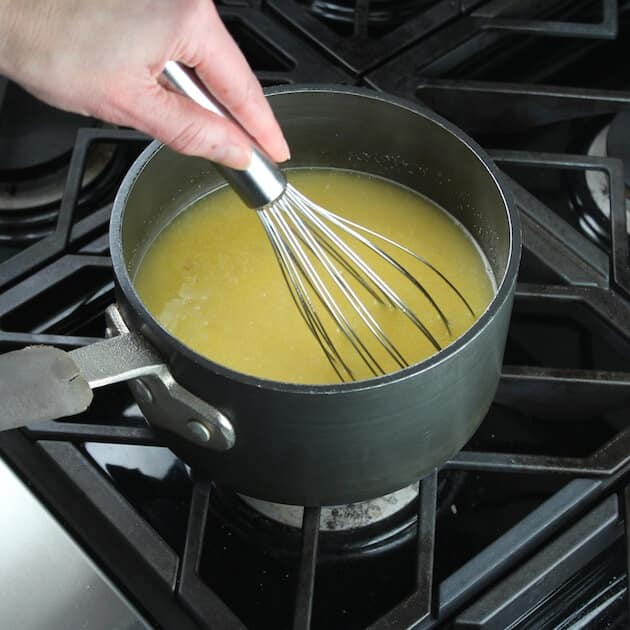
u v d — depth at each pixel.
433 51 1.00
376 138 0.88
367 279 0.88
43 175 0.97
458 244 0.90
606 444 0.83
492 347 0.75
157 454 0.88
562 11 1.05
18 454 0.82
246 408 0.73
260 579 0.83
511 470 0.83
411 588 0.82
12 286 0.90
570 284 0.90
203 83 0.77
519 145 1.01
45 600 0.78
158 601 0.79
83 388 0.73
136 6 0.75
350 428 0.73
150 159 0.81
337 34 1.03
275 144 0.79
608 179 0.94
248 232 0.90
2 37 0.75
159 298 0.87
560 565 0.80
